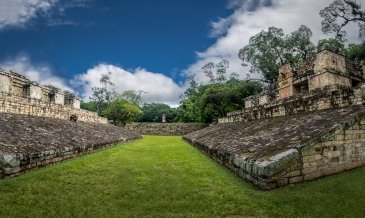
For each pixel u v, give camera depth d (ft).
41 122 50.52
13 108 49.78
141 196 21.06
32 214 17.28
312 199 19.01
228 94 135.74
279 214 17.30
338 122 26.37
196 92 194.08
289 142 25.82
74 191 22.20
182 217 17.08
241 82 143.43
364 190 20.31
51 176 26.66
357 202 18.47
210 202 19.57
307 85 68.54
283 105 51.78
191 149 56.70
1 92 46.91
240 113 79.66
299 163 22.38
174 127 160.97
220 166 33.35
